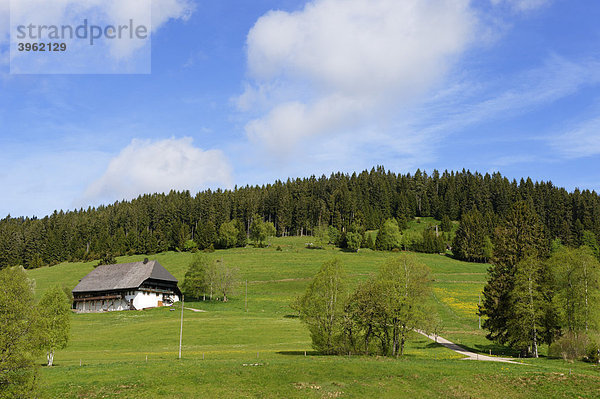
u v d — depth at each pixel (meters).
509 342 63.81
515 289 59.06
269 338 69.81
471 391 38.56
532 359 53.81
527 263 59.66
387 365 44.81
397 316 53.97
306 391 37.88
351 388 38.72
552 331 59.06
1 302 32.22
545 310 57.72
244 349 59.91
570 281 57.69
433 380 40.94
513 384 40.09
